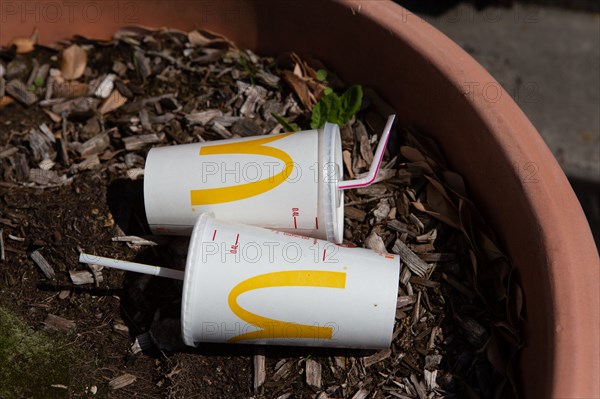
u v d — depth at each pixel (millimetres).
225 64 665
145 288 548
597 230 763
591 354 427
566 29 912
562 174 494
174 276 504
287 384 514
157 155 536
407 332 533
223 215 520
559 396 419
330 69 649
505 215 520
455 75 543
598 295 445
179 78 658
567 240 464
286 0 626
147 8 674
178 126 627
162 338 527
